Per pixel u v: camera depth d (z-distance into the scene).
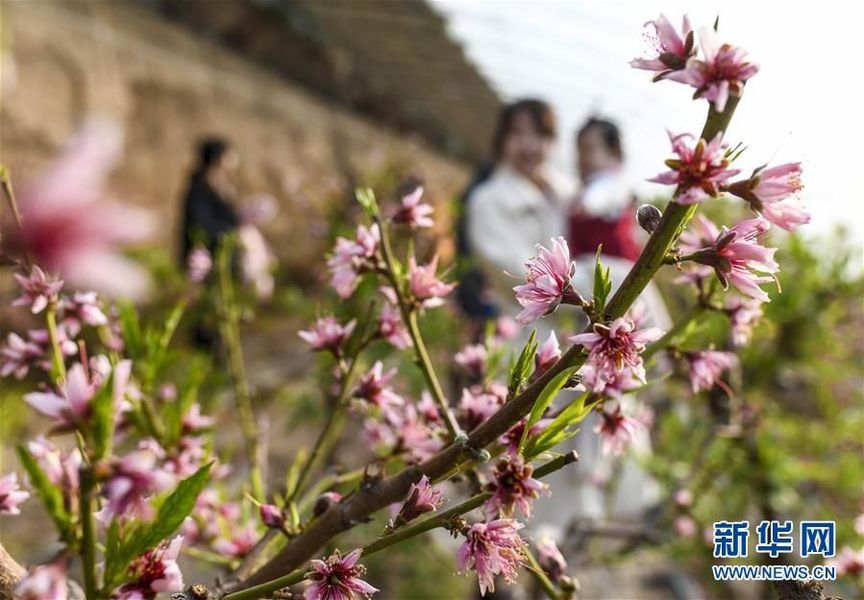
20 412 1.76
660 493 2.99
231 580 1.00
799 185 0.69
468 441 0.78
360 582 0.76
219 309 2.29
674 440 2.94
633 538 2.48
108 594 0.62
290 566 0.91
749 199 0.70
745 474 2.57
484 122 16.25
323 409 3.12
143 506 0.57
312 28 9.77
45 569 0.58
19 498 0.85
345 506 0.88
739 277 0.72
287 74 11.20
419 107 14.92
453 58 10.98
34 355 1.06
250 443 1.86
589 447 3.05
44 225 0.32
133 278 0.34
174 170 8.15
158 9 8.25
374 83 13.00
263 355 5.54
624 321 0.71
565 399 1.68
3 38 5.27
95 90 6.70
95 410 0.54
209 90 8.96
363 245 1.08
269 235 9.64
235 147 9.45
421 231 2.07
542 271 0.78
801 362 3.12
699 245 1.01
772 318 2.84
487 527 0.76
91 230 0.33
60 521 0.60
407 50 10.84
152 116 7.76
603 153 3.58
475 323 3.49
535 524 3.04
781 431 3.19
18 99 5.59
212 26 9.09
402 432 1.13
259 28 9.66
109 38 7.05
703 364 1.18
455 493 1.40
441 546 2.73
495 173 3.70
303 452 1.33
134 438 1.48
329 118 12.56
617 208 3.39
